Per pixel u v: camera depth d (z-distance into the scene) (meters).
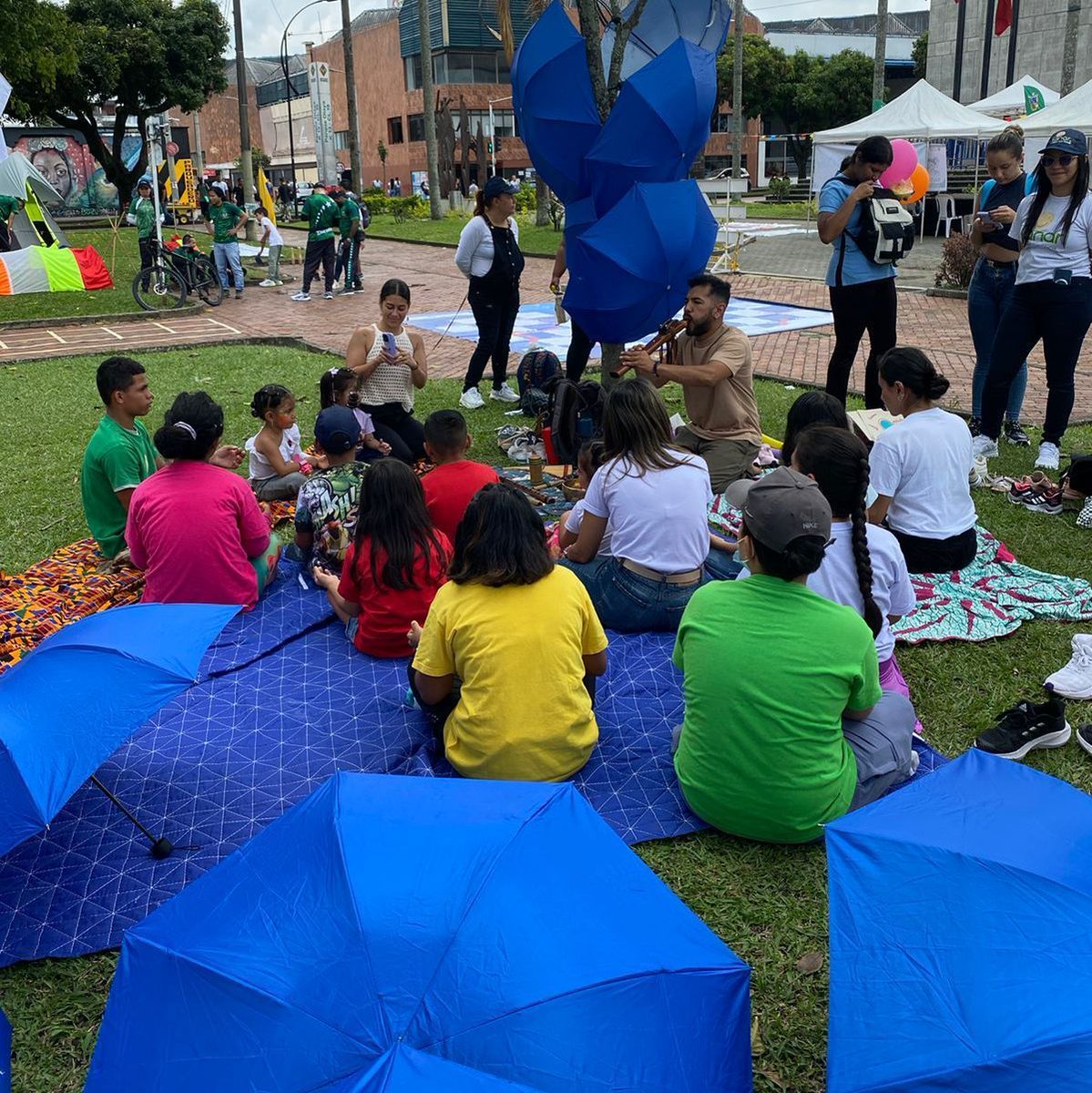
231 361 11.42
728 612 3.09
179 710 3.93
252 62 78.81
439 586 4.16
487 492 3.23
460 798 2.13
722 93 49.84
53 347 12.91
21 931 2.93
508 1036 1.57
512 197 8.14
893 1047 1.66
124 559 5.30
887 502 4.72
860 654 3.03
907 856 1.98
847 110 49.75
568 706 3.23
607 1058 1.59
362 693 4.00
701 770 3.14
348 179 67.00
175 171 34.84
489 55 54.72
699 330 5.81
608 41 6.20
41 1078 2.50
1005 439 7.19
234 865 2.04
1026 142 19.27
